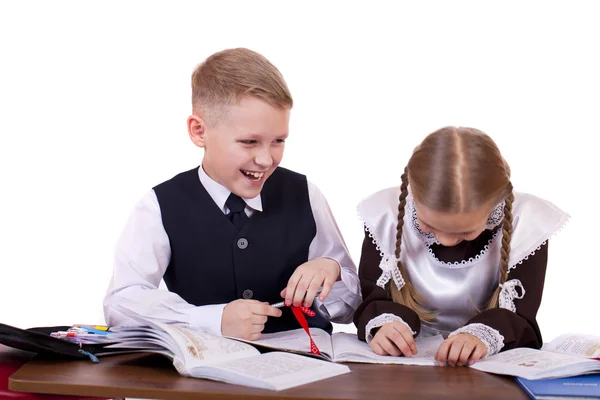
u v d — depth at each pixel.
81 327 1.76
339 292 1.98
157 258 2.02
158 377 1.40
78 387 1.34
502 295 1.76
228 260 2.02
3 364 1.55
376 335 1.64
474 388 1.34
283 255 2.05
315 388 1.32
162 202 2.03
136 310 1.82
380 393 1.29
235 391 1.30
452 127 1.65
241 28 3.12
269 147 1.83
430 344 1.79
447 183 1.53
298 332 1.88
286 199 2.08
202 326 1.73
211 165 1.93
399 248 1.86
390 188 1.98
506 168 1.65
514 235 1.82
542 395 1.27
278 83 1.83
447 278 1.89
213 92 1.84
